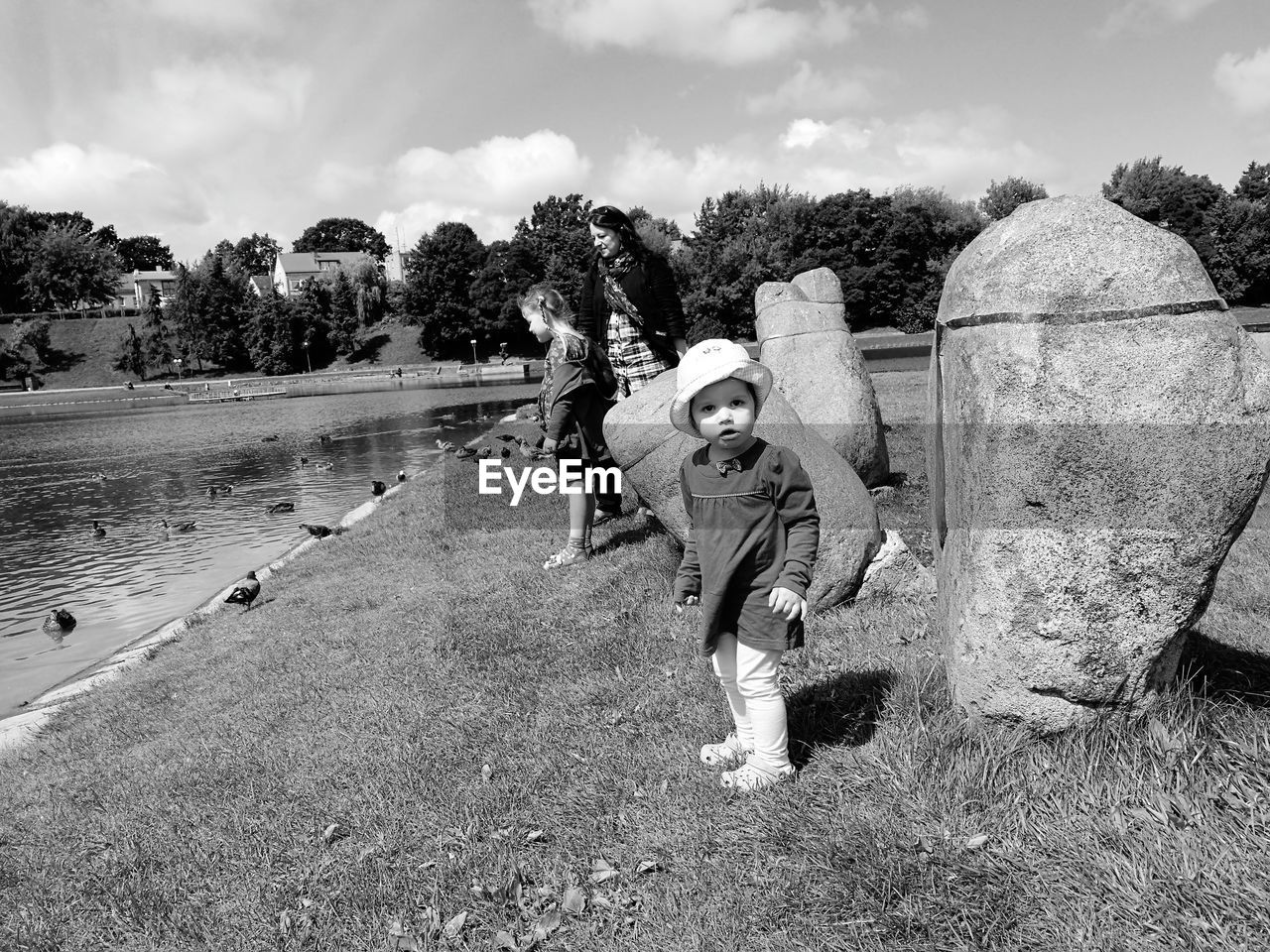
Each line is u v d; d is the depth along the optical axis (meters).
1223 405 2.50
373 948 2.70
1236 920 2.09
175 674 6.64
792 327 8.34
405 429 31.89
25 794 4.93
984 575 2.81
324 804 3.69
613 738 3.76
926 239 78.56
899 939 2.29
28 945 3.14
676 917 2.56
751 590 3.02
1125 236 2.61
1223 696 2.98
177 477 24.22
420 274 89.19
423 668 5.13
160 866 3.52
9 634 10.52
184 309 94.69
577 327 7.71
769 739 3.08
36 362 91.44
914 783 2.84
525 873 2.94
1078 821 2.54
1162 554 2.59
